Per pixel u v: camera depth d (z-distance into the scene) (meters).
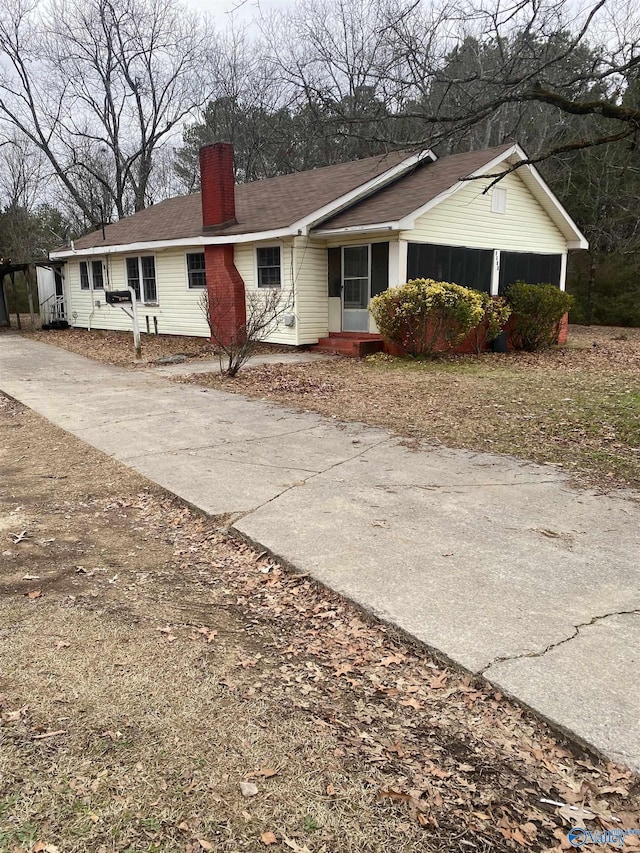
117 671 2.63
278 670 2.69
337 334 14.34
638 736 2.21
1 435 7.00
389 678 2.63
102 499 4.90
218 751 2.17
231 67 26.72
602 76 5.24
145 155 29.77
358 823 1.88
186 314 16.66
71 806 1.91
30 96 27.34
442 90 6.95
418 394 9.02
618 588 3.29
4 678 2.57
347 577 3.45
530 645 2.77
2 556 3.82
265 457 5.93
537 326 14.75
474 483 5.11
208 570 3.69
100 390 9.66
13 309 28.12
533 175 14.86
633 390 9.09
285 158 21.03
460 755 2.18
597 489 4.94
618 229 24.09
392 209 12.70
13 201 26.03
